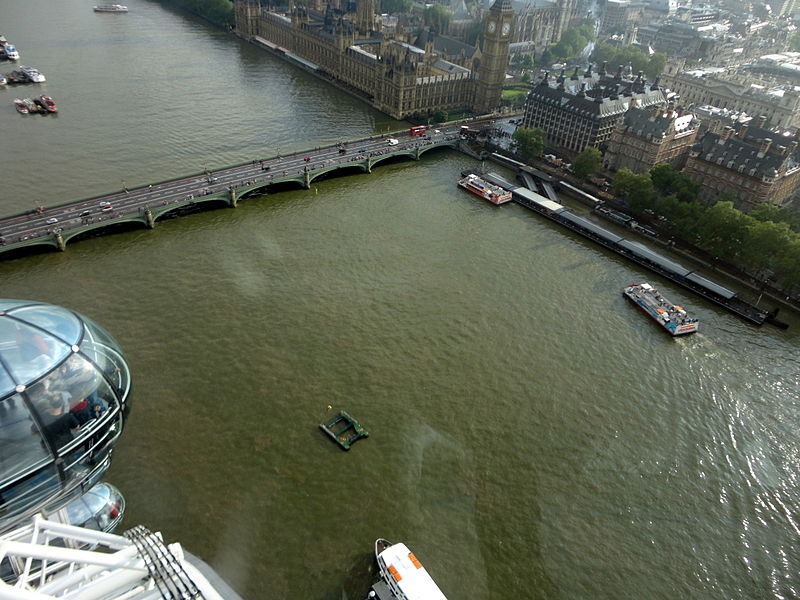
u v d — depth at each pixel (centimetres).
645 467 9694
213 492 8606
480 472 9312
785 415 11038
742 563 8419
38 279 12788
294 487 8794
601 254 15988
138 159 18675
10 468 2680
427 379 10956
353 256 14550
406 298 13138
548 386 11106
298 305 12556
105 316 11806
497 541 8350
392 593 7488
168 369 10644
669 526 8812
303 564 7819
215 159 19150
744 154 17438
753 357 12569
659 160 19562
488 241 16012
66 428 2823
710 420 10744
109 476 8669
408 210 17312
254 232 15300
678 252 16362
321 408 10131
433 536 8325
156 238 14675
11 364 2688
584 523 8731
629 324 13138
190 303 12344
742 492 9462
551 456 9706
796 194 18662
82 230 14050
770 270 15462
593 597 7825
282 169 18288
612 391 11150
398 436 9756
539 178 19812
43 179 16975
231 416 9831
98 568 3014
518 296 13675
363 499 8719
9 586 2317
